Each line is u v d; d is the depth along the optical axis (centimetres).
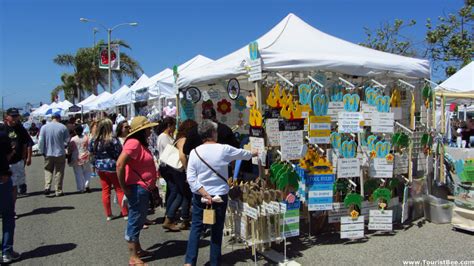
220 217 395
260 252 471
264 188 460
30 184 1097
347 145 510
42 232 601
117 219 674
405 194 561
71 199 858
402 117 624
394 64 570
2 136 458
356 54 571
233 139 468
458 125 1672
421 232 544
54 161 898
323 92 502
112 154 651
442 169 682
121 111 2058
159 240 551
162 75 1223
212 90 793
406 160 566
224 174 392
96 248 521
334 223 548
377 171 528
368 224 532
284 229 457
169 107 1050
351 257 454
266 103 504
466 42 2061
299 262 442
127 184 436
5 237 468
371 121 526
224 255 474
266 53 484
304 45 564
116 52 2480
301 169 480
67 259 482
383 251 471
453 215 552
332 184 493
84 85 3591
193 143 480
